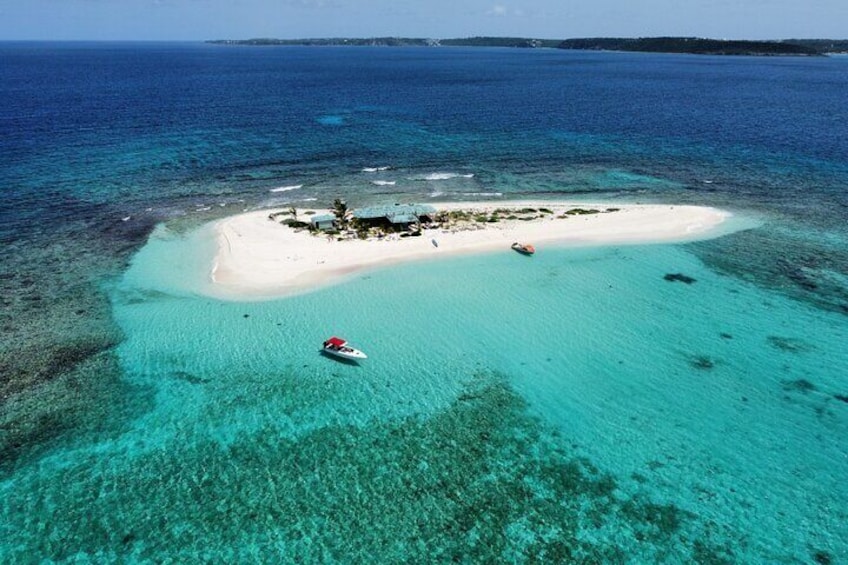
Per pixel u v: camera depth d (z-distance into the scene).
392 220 60.47
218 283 50.09
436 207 69.38
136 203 69.94
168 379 37.81
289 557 26.19
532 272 52.44
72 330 43.06
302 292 48.62
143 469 30.83
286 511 28.44
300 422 34.19
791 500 28.97
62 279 50.84
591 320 44.75
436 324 44.16
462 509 28.59
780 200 72.31
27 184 75.44
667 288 49.69
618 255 56.06
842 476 30.34
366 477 30.41
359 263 53.62
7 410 34.72
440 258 54.88
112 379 37.75
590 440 32.97
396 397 36.28
